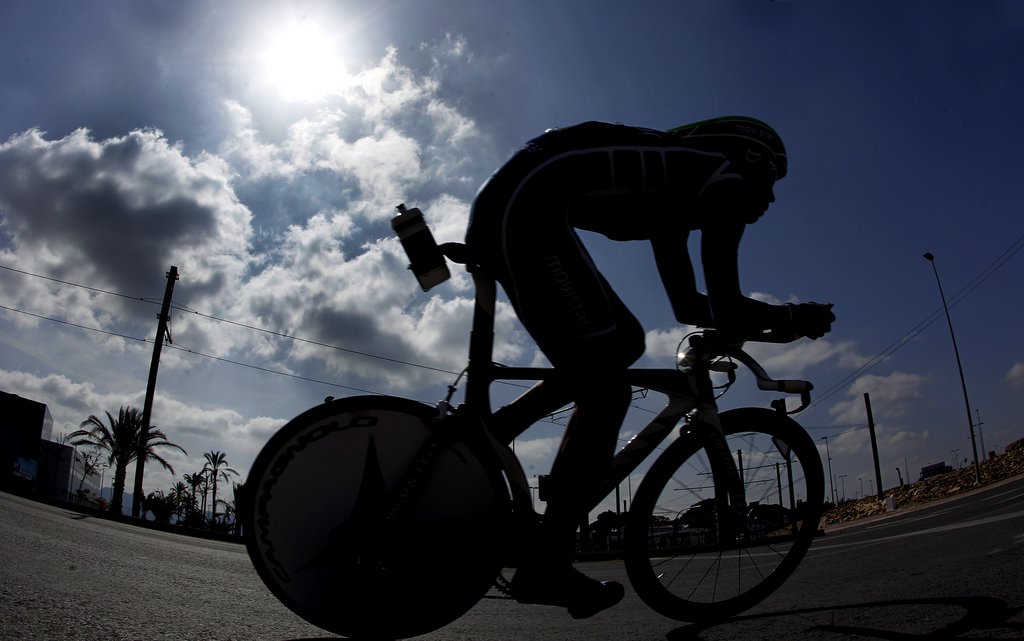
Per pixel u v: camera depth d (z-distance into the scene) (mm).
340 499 1733
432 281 1836
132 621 1852
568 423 1830
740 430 2195
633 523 2008
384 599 1718
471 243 1816
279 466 1720
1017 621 1536
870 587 2365
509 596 1782
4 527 4703
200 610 2186
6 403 35750
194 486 40906
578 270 1744
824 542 7648
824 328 2049
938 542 3943
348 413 1772
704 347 1993
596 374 1753
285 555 1693
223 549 7672
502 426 1826
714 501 2098
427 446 1776
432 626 1731
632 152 1808
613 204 1901
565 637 1911
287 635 1830
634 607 2535
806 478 2221
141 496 21906
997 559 2607
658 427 1984
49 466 38781
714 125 1961
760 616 2018
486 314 1873
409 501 1746
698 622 2051
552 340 1742
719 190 1880
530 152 1798
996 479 24406
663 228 2064
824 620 1828
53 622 1723
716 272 1912
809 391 2133
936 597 1972
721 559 2102
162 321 22984
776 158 1999
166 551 5258
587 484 1756
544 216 1734
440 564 1742
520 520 1776
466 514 1774
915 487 30688
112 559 3746
